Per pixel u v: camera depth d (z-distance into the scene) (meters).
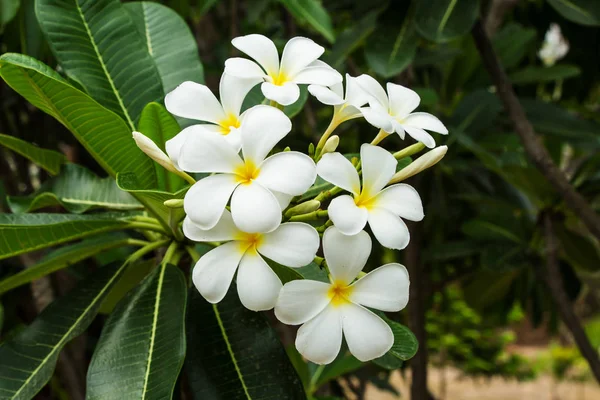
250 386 0.63
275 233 0.55
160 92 0.71
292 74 0.60
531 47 1.52
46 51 0.94
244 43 0.60
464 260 1.62
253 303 0.54
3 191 0.92
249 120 0.55
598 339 4.96
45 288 0.95
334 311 0.55
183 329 0.61
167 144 0.57
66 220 0.65
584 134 1.12
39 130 1.16
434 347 3.10
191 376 0.63
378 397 3.70
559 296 1.09
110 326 0.63
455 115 1.12
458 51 1.09
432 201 1.27
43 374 0.64
